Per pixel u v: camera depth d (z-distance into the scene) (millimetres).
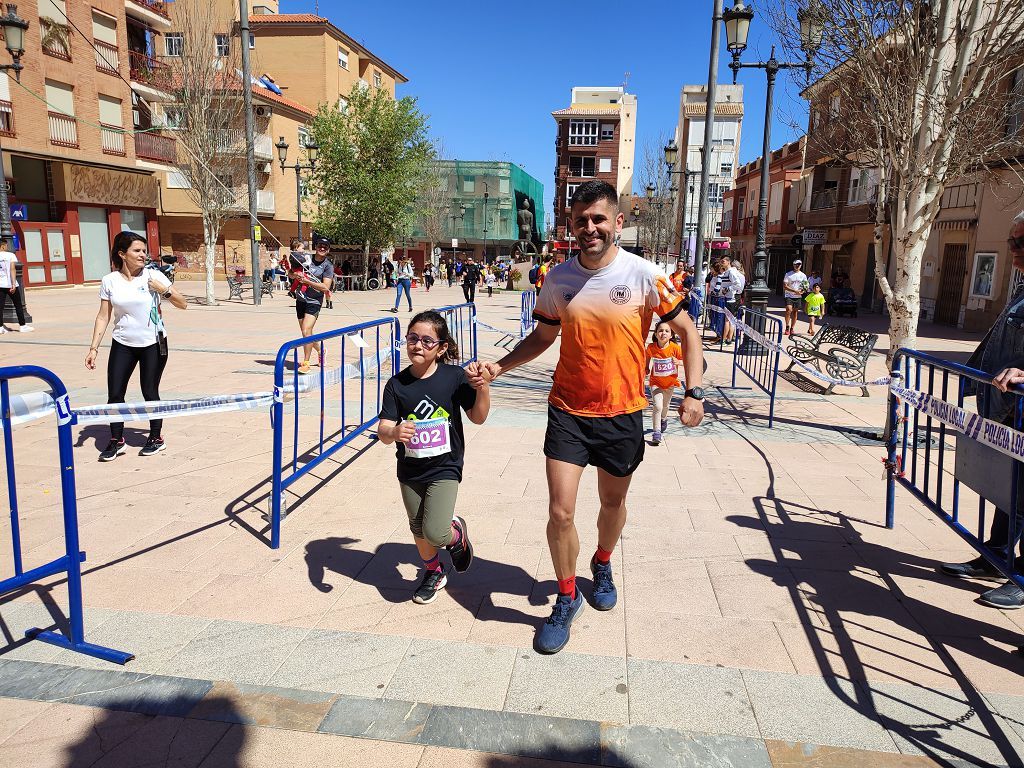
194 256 37312
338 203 32188
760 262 13406
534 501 4816
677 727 2535
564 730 2504
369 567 3783
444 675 2824
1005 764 2365
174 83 21484
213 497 4742
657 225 43969
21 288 13391
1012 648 3088
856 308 26578
